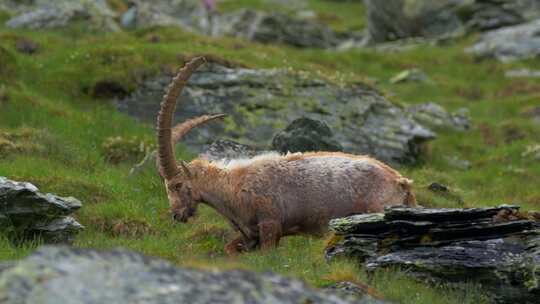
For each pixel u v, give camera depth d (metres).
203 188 36.66
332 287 28.22
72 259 18.03
